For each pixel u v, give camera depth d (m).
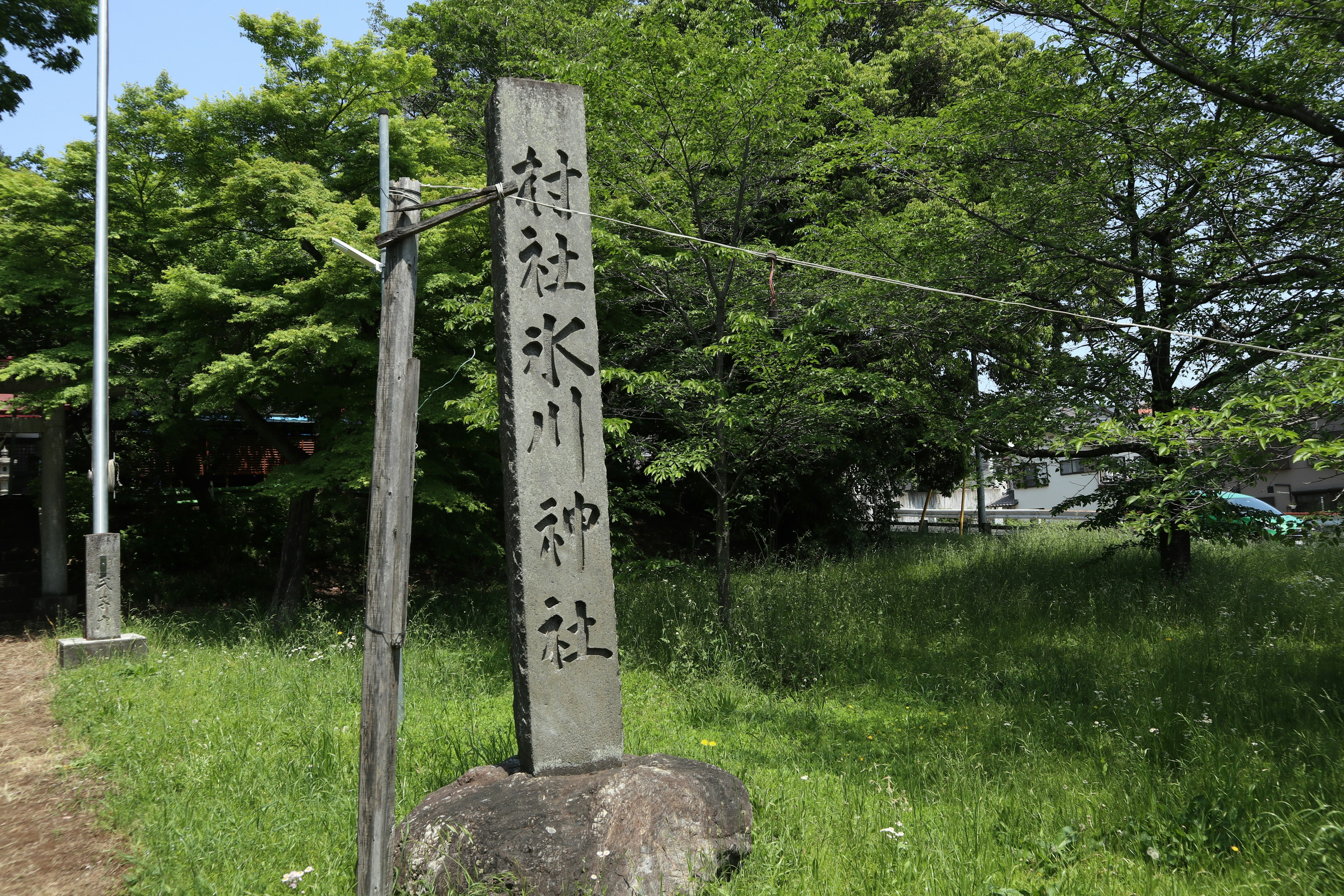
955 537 20.12
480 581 15.72
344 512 12.41
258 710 6.78
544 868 3.67
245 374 10.07
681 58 8.45
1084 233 9.94
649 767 4.26
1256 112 7.86
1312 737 5.45
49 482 12.77
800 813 4.71
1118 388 10.45
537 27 17.28
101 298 10.00
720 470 9.27
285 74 11.38
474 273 10.56
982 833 4.41
